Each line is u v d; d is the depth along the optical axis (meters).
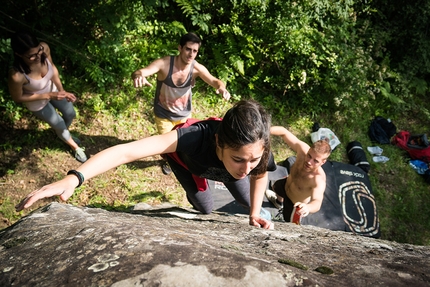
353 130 7.14
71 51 5.34
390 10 7.75
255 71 6.83
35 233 1.21
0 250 1.14
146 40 6.35
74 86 5.73
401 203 6.52
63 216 1.49
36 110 4.21
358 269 1.09
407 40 7.86
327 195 5.78
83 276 0.87
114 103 5.82
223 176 2.11
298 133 6.71
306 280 0.86
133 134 5.74
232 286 0.81
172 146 1.81
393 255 1.44
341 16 6.62
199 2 6.27
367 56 6.99
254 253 1.13
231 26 6.39
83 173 1.45
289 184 4.41
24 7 5.05
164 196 5.13
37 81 3.93
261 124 1.54
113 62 5.88
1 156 4.95
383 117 7.45
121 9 5.28
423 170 6.95
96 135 5.54
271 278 0.85
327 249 1.49
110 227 1.12
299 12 6.30
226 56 6.45
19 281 0.92
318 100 6.93
